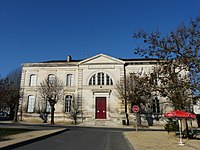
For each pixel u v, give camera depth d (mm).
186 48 13484
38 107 33875
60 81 34469
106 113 32281
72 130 19984
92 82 33844
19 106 34156
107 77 33719
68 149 9828
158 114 31141
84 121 32031
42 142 11812
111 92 32812
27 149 9531
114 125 30156
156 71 15844
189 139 14531
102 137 15102
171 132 17547
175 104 14789
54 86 33188
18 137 12633
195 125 29281
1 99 28344
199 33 13406
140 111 31156
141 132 18984
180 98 14195
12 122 31062
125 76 33344
